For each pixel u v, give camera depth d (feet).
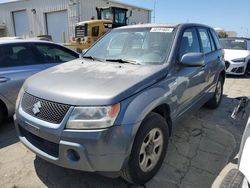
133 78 8.90
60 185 9.36
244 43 33.78
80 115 7.68
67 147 7.76
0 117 14.19
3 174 10.03
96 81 8.75
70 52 17.87
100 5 83.41
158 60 10.62
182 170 10.27
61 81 9.05
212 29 17.28
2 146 12.38
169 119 10.48
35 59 15.46
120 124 7.70
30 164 10.73
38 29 89.76
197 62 10.89
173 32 11.74
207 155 11.44
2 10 98.43
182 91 11.18
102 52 12.66
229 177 6.98
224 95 22.06
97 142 7.52
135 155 8.32
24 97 9.48
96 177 9.80
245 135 6.27
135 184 9.25
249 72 31.53
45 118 8.27
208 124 15.05
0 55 14.03
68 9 79.46
